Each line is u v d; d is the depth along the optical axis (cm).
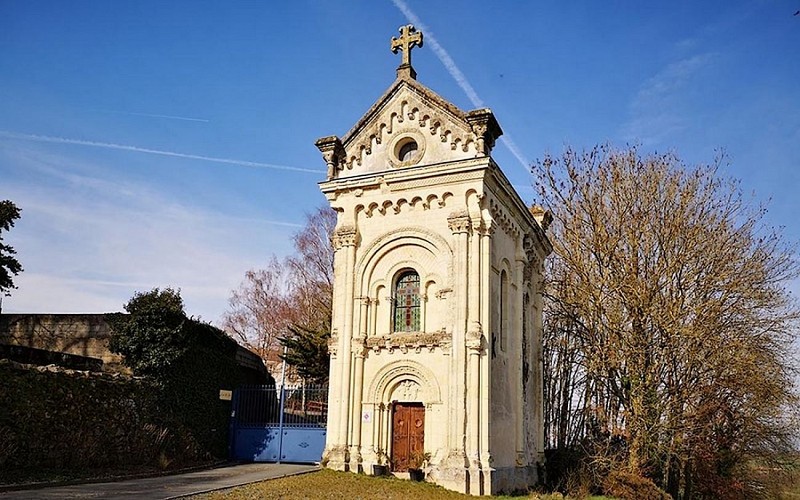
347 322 2492
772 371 3148
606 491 2767
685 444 2952
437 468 2242
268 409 2941
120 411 2253
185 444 2562
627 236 3219
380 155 2622
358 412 2420
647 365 2998
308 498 1788
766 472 3988
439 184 2472
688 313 3041
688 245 3123
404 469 2345
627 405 3033
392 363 2406
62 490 1659
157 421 2423
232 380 3108
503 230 2702
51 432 1958
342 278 2558
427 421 2316
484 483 2203
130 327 2467
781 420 3366
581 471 2923
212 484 1923
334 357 2489
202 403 2747
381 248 2538
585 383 3616
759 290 3156
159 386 2461
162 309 2495
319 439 2761
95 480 1894
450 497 2016
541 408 3081
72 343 2811
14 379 1853
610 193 3353
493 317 2470
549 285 3522
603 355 3077
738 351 3019
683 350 2991
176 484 1895
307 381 3597
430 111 2575
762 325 3203
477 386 2267
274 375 5584
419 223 2488
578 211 3447
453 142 2506
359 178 2588
